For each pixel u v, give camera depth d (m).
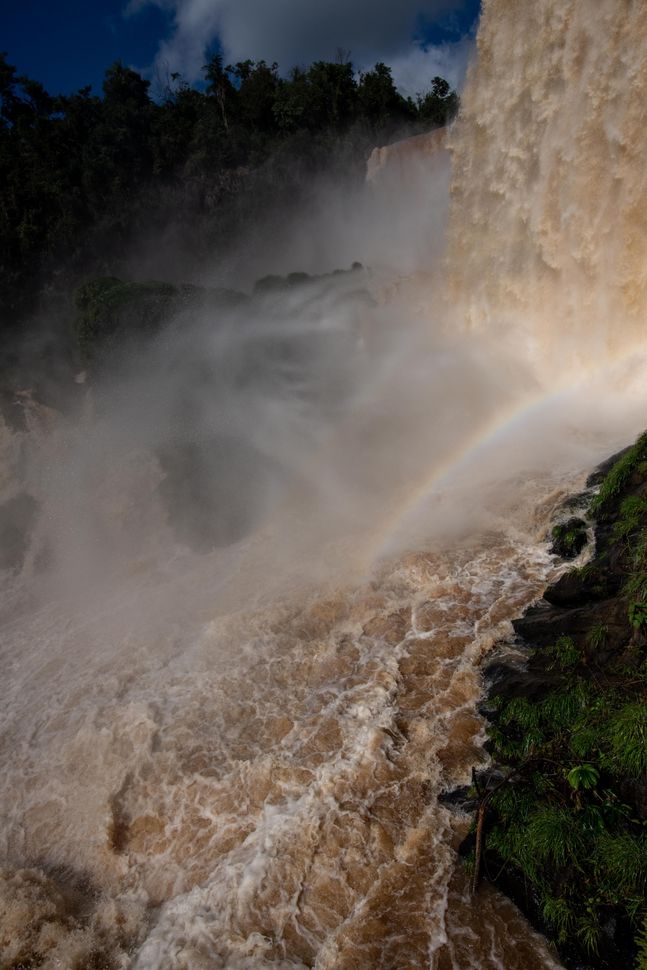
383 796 7.92
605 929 5.65
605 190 14.66
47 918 7.57
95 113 61.69
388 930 6.53
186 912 7.31
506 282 18.27
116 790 9.12
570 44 14.40
